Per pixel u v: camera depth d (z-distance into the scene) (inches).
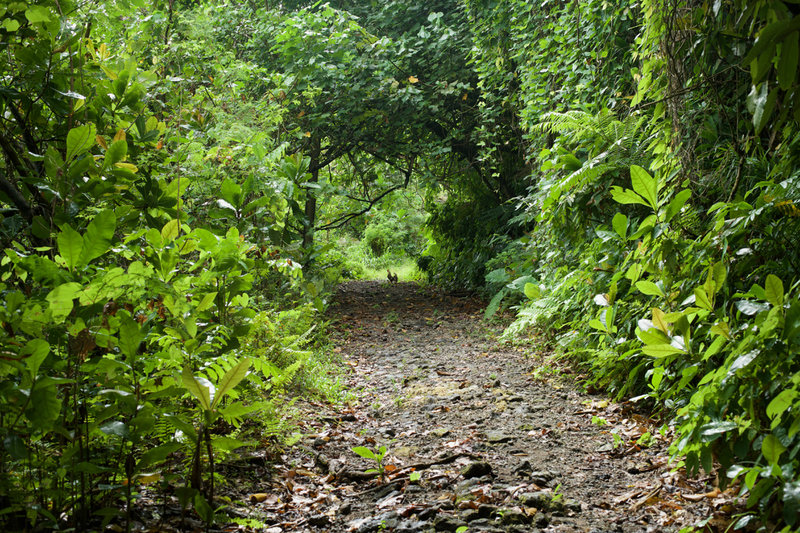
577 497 129.3
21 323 92.4
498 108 432.5
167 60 290.5
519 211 468.8
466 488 132.8
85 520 98.3
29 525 95.2
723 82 166.7
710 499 118.7
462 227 527.5
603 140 238.5
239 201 172.1
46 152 113.8
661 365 143.3
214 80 321.7
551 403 203.2
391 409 207.8
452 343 320.2
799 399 92.4
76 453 97.3
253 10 499.8
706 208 176.1
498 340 300.7
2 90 123.6
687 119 180.9
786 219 133.2
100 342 101.1
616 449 157.0
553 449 160.2
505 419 188.5
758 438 97.3
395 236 858.1
